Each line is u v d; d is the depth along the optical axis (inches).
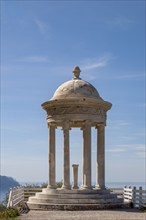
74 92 1508.4
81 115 1470.2
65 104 1481.3
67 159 1471.5
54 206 1355.8
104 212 1266.0
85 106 1478.8
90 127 1476.4
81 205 1349.7
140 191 1432.1
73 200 1376.7
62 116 1487.5
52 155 1517.0
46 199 1396.4
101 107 1514.5
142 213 1228.5
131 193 1546.5
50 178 1496.1
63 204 1359.5
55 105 1501.0
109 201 1400.1
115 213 1230.9
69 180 1464.1
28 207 1414.9
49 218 1096.2
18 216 1165.1
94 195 1407.5
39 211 1327.5
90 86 1547.7
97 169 1513.3
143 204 1386.6
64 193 1424.7
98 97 1539.1
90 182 1454.2
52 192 1441.9
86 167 1459.2
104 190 1469.0
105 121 1541.6
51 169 1505.9
